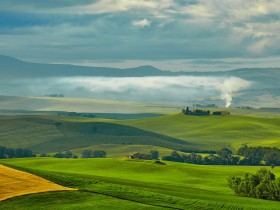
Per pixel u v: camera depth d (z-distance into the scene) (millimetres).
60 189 110312
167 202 111250
